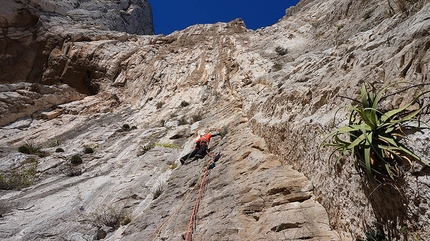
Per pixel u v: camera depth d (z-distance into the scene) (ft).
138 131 54.08
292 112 21.34
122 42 102.22
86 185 35.65
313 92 19.60
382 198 9.91
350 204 12.00
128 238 20.81
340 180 12.96
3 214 29.81
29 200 32.91
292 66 44.78
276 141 22.45
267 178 19.03
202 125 45.80
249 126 32.68
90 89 91.04
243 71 61.11
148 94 76.23
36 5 111.04
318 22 66.69
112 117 67.67
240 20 97.91
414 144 8.87
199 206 20.36
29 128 63.16
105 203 30.45
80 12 128.77
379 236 9.86
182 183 26.89
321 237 12.99
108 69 89.25
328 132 14.47
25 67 98.78
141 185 32.30
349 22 45.62
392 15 20.54
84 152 47.57
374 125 9.70
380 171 9.71
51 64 96.48
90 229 26.61
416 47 12.08
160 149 41.22
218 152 29.86
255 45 75.61
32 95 71.77
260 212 16.66
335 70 19.27
